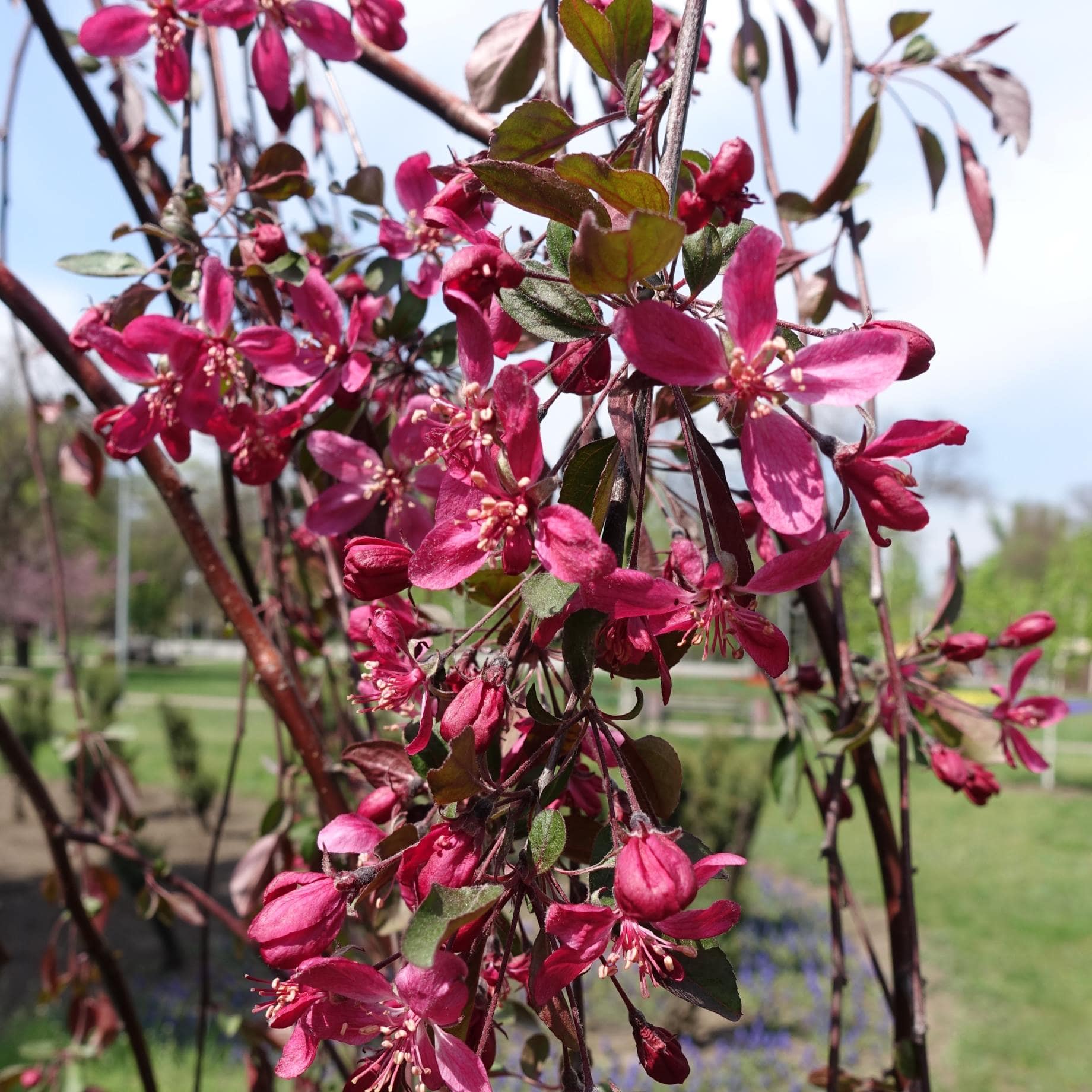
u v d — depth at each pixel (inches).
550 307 6.9
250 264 10.5
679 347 6.3
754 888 70.1
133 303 10.4
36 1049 19.0
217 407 10.1
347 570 7.4
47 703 98.7
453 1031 6.1
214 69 14.8
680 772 6.8
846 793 13.2
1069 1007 53.0
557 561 6.1
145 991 52.1
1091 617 139.7
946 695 13.1
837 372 6.5
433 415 9.4
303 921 6.6
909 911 10.7
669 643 6.9
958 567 13.0
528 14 11.5
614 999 51.3
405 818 7.7
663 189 6.3
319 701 16.8
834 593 12.1
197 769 82.2
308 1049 6.5
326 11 11.5
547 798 6.2
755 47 15.7
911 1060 10.6
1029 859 85.0
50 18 11.2
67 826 14.7
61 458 19.4
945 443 6.7
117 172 11.8
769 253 6.4
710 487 6.6
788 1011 54.1
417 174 11.2
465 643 7.9
